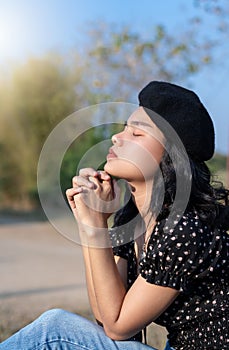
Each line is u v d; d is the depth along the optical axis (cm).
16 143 1777
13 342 203
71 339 203
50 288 638
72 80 1625
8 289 628
